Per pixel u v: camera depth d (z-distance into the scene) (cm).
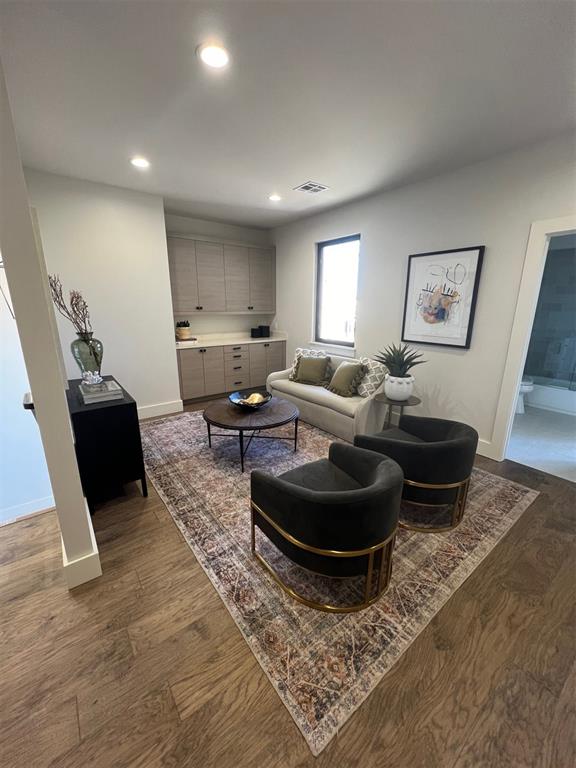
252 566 172
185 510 218
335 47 143
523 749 102
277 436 338
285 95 178
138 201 341
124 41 139
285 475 181
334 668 124
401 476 146
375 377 330
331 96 179
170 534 196
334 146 238
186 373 426
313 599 153
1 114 112
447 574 168
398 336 353
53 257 305
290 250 484
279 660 127
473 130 216
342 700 114
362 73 160
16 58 147
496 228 262
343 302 428
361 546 138
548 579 166
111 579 164
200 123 206
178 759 99
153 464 278
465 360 299
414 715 110
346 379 341
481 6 122
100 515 213
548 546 189
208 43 140
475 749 102
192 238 427
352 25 131
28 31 131
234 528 201
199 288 444
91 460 211
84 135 221
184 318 477
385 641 134
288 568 171
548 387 440
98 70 156
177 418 388
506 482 255
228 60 151
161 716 109
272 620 143
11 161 117
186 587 159
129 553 181
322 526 135
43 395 139
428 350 326
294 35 136
